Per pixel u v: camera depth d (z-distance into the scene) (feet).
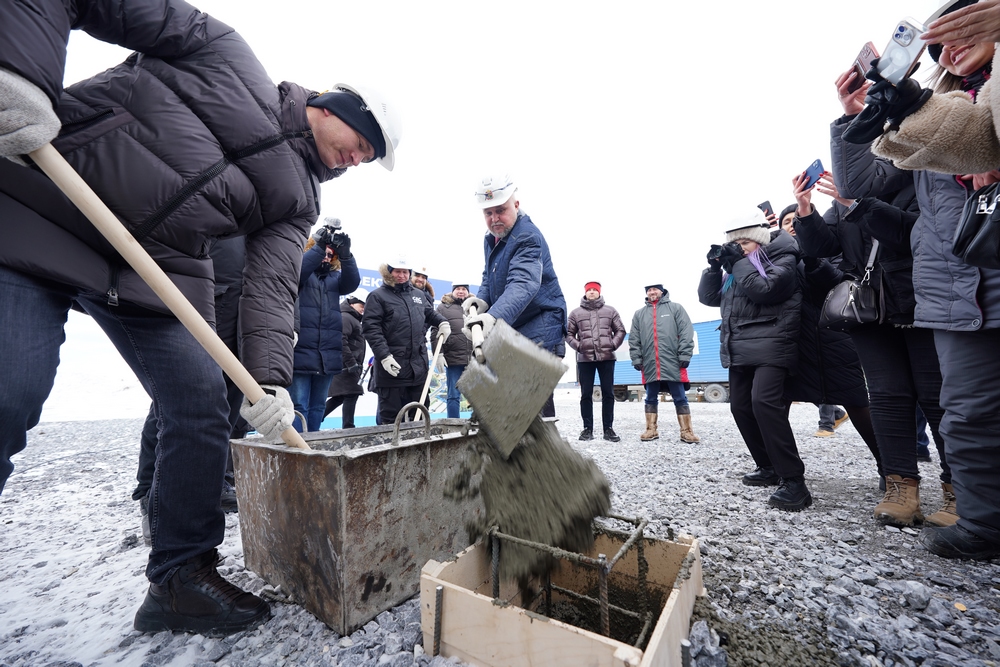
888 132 4.75
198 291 4.20
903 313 6.47
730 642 3.92
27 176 3.17
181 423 4.13
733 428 21.86
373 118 4.73
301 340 11.02
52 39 2.89
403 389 13.69
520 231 7.75
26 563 6.26
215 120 3.85
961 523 5.71
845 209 7.95
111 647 4.14
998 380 5.21
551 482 4.44
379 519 4.39
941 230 5.50
